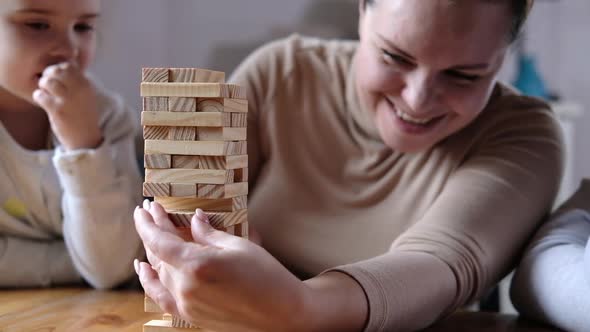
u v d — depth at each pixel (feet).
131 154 4.30
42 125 4.24
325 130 3.97
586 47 10.49
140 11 8.46
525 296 2.98
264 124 4.05
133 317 2.99
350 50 4.09
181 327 2.57
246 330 2.17
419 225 3.06
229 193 2.54
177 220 2.48
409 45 2.97
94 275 3.80
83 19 3.94
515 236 3.16
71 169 3.77
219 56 8.93
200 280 2.02
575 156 10.52
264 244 3.88
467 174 3.34
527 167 3.36
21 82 3.87
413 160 3.71
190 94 2.49
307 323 2.17
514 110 3.68
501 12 2.97
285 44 4.23
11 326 2.82
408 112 3.24
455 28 2.89
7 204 4.01
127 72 8.43
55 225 4.13
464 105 3.20
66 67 3.78
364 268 2.57
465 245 2.92
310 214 3.87
